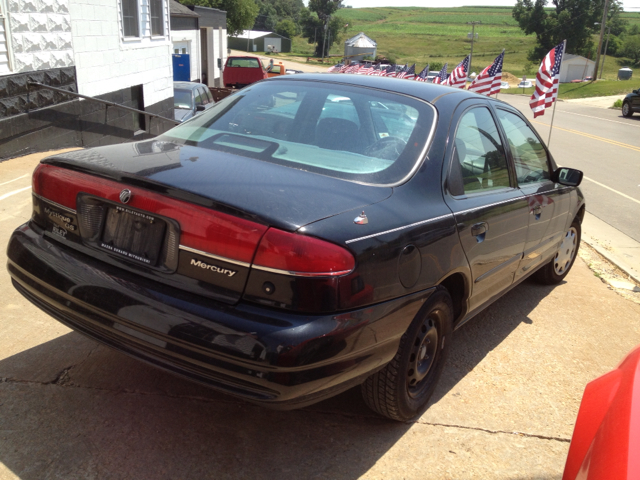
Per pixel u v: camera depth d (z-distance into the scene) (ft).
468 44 490.49
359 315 7.41
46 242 8.96
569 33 330.54
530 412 10.62
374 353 7.88
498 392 11.21
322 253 7.06
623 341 14.17
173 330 7.29
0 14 24.88
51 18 28.66
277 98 10.84
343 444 9.18
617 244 24.50
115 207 8.18
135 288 7.74
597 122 90.99
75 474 7.96
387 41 511.81
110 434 8.84
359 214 7.79
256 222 7.14
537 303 16.22
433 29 589.32
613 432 5.40
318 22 407.23
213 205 7.34
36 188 9.21
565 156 53.31
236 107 10.87
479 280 10.80
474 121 11.25
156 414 9.43
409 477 8.58
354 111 10.16
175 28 70.13
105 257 8.28
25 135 27.37
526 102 137.69
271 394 7.06
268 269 7.04
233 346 6.99
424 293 8.70
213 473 8.25
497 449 9.46
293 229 7.06
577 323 15.01
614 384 6.42
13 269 9.17
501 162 11.97
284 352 6.88
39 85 27.76
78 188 8.50
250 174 8.24
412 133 9.77
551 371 12.27
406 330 8.55
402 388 9.00
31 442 8.50
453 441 9.53
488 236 10.57
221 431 9.18
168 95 45.75
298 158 9.11
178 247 7.57
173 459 8.44
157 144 9.70
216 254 7.30
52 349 10.98
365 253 7.45
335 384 7.52
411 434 9.61
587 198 34.60
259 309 7.16
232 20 194.90
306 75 11.82
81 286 8.11
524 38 517.14
